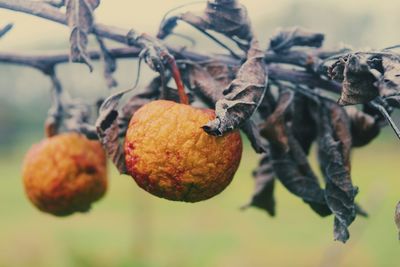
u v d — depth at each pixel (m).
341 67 0.35
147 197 1.27
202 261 2.01
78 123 0.52
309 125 0.44
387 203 2.61
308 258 2.17
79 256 1.20
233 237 2.47
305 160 0.41
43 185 0.52
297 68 0.42
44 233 2.85
